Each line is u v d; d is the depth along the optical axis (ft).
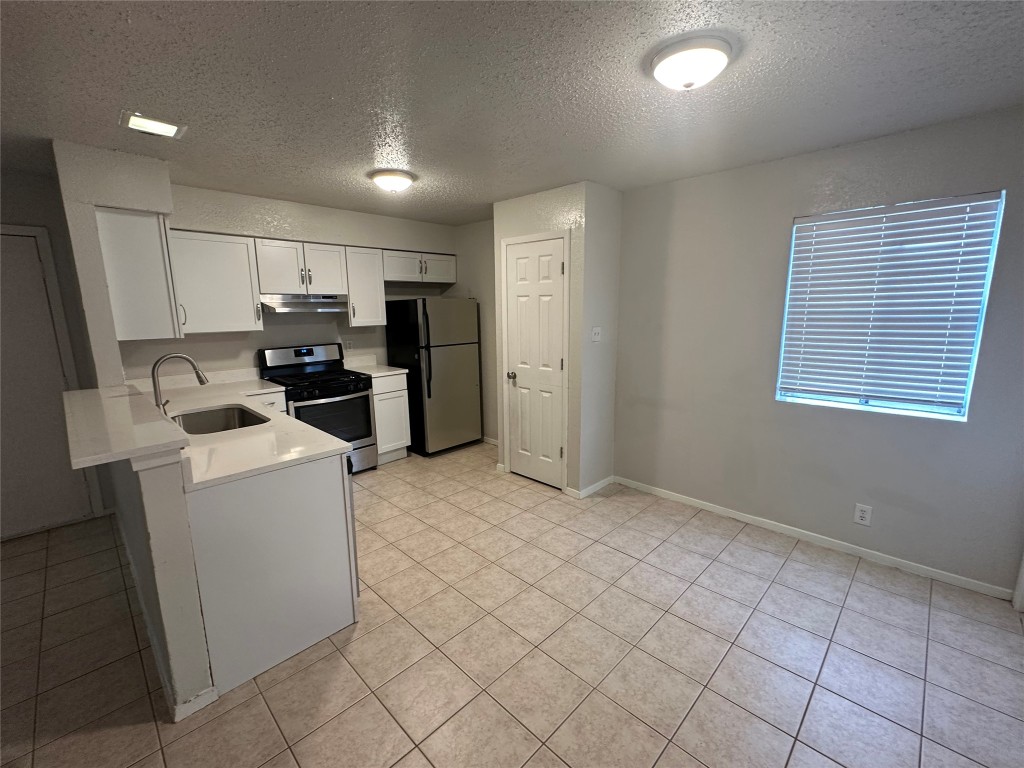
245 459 5.83
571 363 10.82
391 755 4.85
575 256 10.27
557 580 7.86
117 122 6.46
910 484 7.77
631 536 9.31
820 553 8.58
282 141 7.30
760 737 4.99
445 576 8.02
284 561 6.00
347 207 12.25
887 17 4.27
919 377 7.57
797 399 8.90
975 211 6.79
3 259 8.99
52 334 9.59
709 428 10.13
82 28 4.27
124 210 7.80
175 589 5.15
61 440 9.87
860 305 7.96
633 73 5.32
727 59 4.86
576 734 5.05
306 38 4.53
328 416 12.24
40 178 9.18
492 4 4.03
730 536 9.25
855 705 5.36
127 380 10.68
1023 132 6.32
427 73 5.28
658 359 10.75
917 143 7.11
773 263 8.78
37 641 6.58
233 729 5.16
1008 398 6.82
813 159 8.09
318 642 6.46
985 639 6.31
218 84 5.45
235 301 10.92
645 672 5.88
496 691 5.62
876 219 7.61
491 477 12.68
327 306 12.66
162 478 4.95
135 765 4.76
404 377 14.06
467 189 10.44
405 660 6.13
